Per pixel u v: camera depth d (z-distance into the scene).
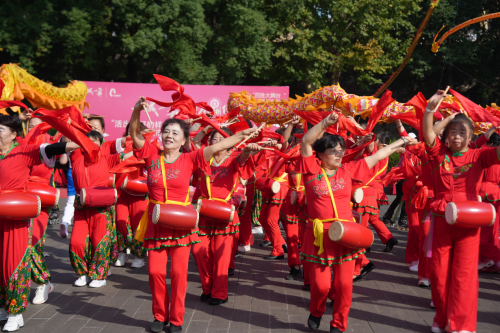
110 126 13.62
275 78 20.17
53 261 6.18
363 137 4.47
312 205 3.87
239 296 4.86
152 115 13.61
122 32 17.72
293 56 19.77
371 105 5.84
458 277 3.79
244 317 4.27
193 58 16.92
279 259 6.46
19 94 7.84
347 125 4.30
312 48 18.08
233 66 17.80
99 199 4.82
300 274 5.56
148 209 3.97
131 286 5.18
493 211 3.67
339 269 3.74
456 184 3.93
